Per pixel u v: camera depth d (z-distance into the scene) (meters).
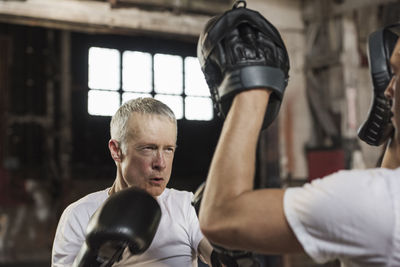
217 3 6.13
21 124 10.45
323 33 6.71
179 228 1.42
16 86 10.51
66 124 10.85
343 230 0.68
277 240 0.70
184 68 12.38
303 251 0.72
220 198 0.71
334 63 6.52
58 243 1.44
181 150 12.60
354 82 6.51
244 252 0.85
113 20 5.68
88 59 11.44
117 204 0.93
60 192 10.48
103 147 11.56
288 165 6.56
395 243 0.66
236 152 0.72
